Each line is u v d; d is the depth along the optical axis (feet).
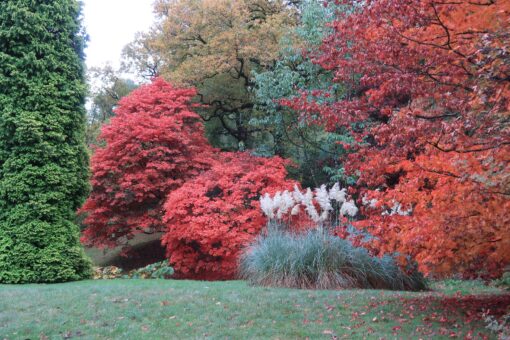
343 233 22.47
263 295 22.82
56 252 30.12
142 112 44.47
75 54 33.22
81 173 33.35
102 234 45.21
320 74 42.06
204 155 47.03
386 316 19.27
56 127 31.24
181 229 36.42
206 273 40.06
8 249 29.58
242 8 55.26
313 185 50.70
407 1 15.61
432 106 19.07
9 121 30.09
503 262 17.90
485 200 15.03
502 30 12.66
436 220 15.92
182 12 56.39
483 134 13.82
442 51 15.92
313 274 26.25
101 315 19.17
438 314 19.45
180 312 19.74
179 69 53.93
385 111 19.56
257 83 47.11
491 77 12.19
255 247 29.71
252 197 39.78
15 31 30.35
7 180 29.71
